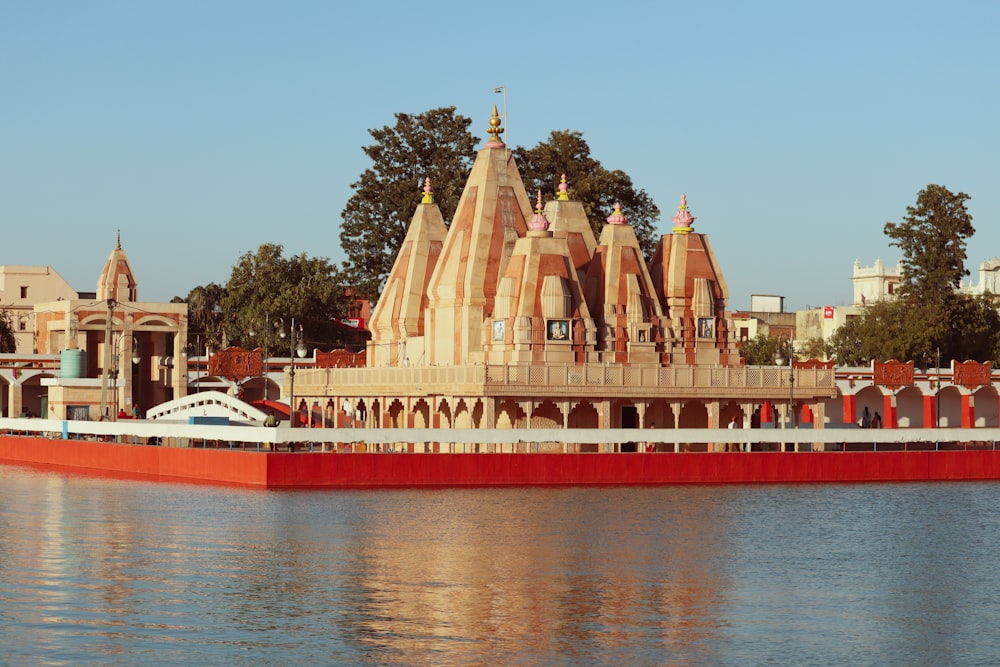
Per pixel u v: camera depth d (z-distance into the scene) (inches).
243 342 6058.1
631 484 3107.8
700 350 3563.0
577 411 3440.0
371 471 2992.1
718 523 2544.3
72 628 1603.1
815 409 3548.2
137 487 3029.0
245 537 2276.1
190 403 4015.8
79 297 6781.5
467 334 3580.2
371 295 5807.1
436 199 5669.3
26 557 2068.2
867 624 1710.1
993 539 2409.0
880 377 4916.3
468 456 3026.6
